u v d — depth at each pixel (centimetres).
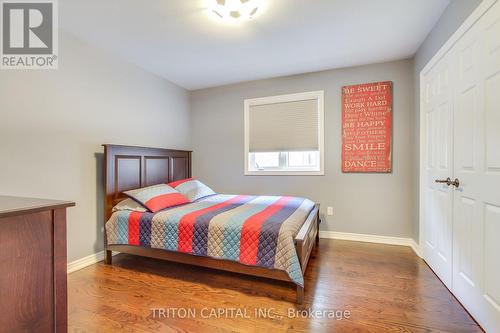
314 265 243
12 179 195
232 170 391
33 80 209
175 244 218
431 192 235
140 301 183
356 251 282
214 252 204
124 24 221
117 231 245
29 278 94
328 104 333
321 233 339
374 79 311
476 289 155
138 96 315
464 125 171
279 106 360
